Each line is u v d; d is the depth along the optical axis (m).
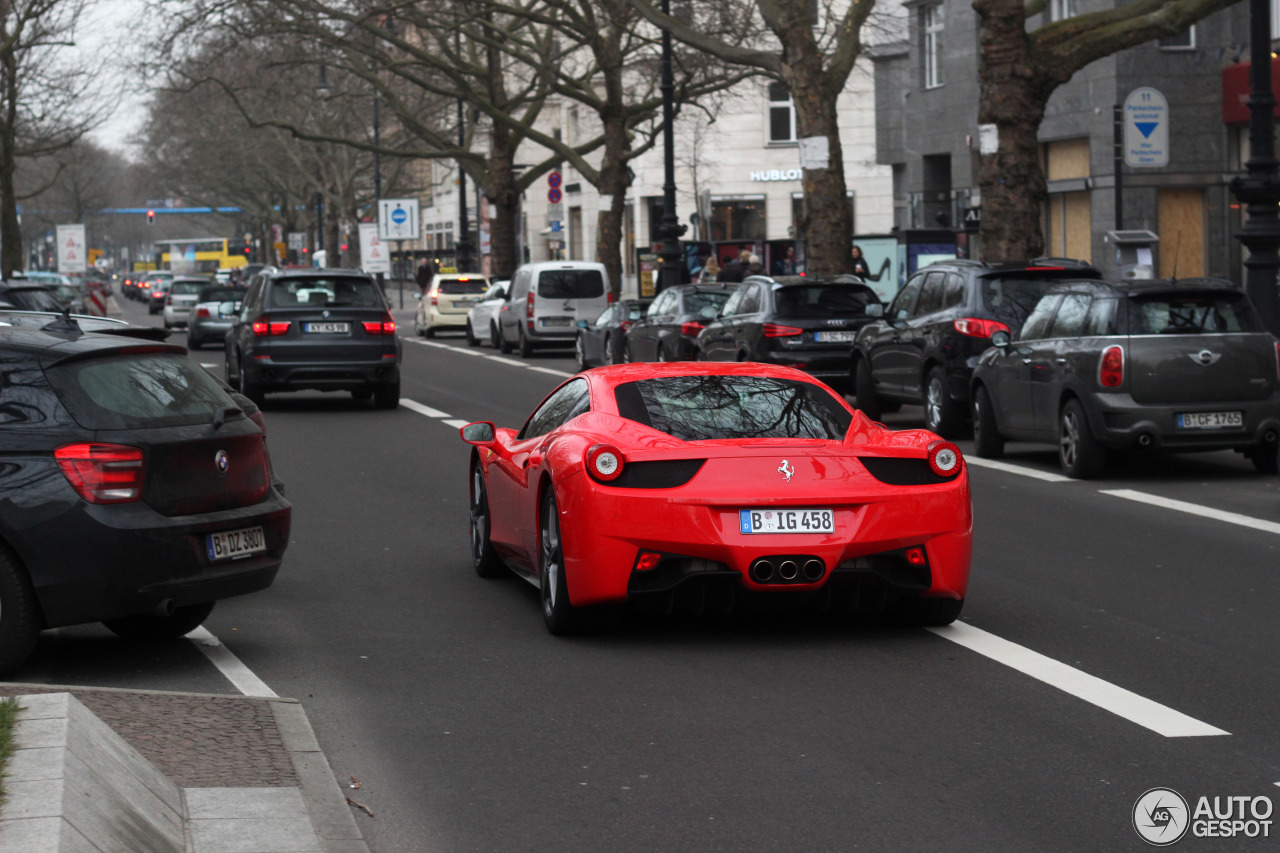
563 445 8.74
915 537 8.31
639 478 8.27
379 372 24.94
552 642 8.72
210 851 5.12
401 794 6.02
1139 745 6.55
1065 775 6.13
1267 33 20.62
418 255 105.50
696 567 8.20
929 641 8.62
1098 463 15.63
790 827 5.56
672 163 39.81
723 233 73.62
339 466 17.70
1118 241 25.59
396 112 52.16
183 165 93.69
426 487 15.86
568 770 6.30
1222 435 15.23
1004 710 7.13
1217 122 36.44
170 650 8.69
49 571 7.68
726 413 8.80
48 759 5.20
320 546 12.27
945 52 45.00
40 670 8.15
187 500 8.13
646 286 50.84
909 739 6.67
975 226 39.47
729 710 7.20
